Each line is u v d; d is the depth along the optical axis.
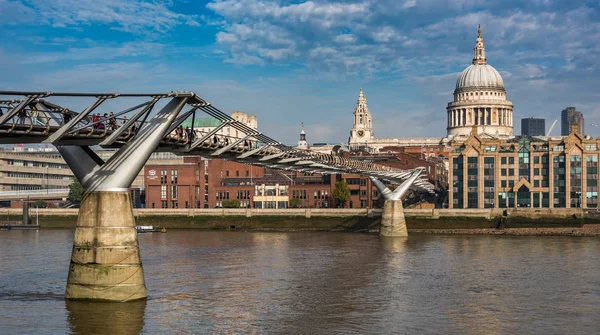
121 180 57.72
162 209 174.75
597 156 174.12
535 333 52.50
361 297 65.56
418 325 54.50
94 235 57.97
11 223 174.12
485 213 158.50
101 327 51.75
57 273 78.31
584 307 61.56
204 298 63.81
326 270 83.50
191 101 57.56
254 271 82.19
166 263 90.12
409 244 121.00
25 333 49.97
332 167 102.12
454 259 95.81
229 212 172.00
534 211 157.62
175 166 199.38
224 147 68.62
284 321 55.31
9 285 69.19
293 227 167.88
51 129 48.06
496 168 179.50
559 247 114.62
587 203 174.12
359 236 143.38
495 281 75.31
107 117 50.38
